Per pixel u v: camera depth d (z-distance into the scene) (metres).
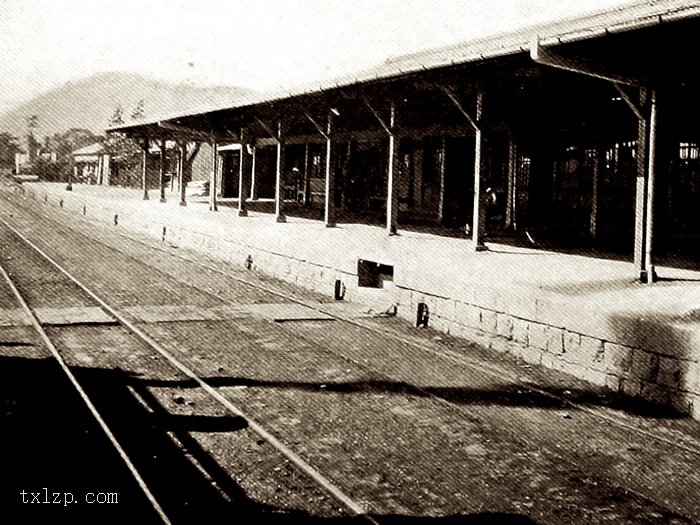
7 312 10.45
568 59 8.22
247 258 17.00
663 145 15.01
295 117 18.88
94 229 25.92
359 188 25.19
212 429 5.77
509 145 18.50
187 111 20.70
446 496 4.68
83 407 6.09
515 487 4.86
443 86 11.98
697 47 8.02
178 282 14.14
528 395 7.11
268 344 9.05
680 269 10.71
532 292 8.60
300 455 5.31
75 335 9.05
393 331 10.22
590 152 17.28
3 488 4.42
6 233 22.72
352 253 12.89
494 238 15.41
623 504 4.62
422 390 7.14
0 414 5.82
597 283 9.26
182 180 27.02
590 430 6.11
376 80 12.00
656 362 6.94
